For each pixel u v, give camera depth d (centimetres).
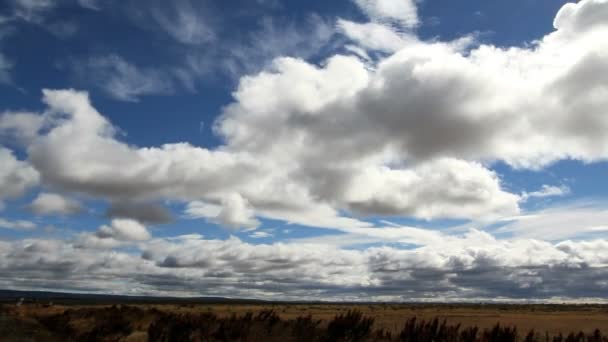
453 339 4350
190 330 4747
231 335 4591
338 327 4650
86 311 6247
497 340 4259
